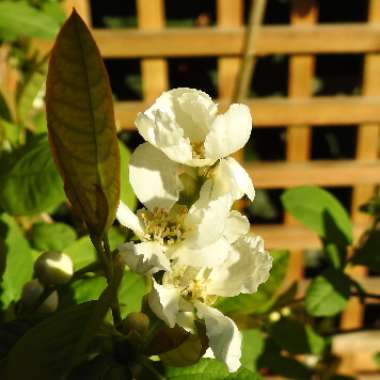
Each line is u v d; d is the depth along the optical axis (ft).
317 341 1.47
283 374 1.53
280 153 3.02
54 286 0.77
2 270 0.89
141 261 0.60
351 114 2.33
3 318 0.91
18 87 1.16
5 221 0.97
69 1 2.00
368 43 2.22
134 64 3.00
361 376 2.68
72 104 0.50
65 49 0.47
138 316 0.67
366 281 2.55
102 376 0.65
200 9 3.03
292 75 2.29
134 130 2.32
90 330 0.58
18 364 0.60
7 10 1.38
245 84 1.56
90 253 1.06
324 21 3.03
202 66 3.05
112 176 0.54
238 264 0.66
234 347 0.64
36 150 1.00
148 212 0.64
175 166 0.61
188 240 0.62
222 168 0.61
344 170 2.42
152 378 0.68
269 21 2.95
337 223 1.28
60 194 0.97
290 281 2.53
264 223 2.95
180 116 0.62
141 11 2.19
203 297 0.66
